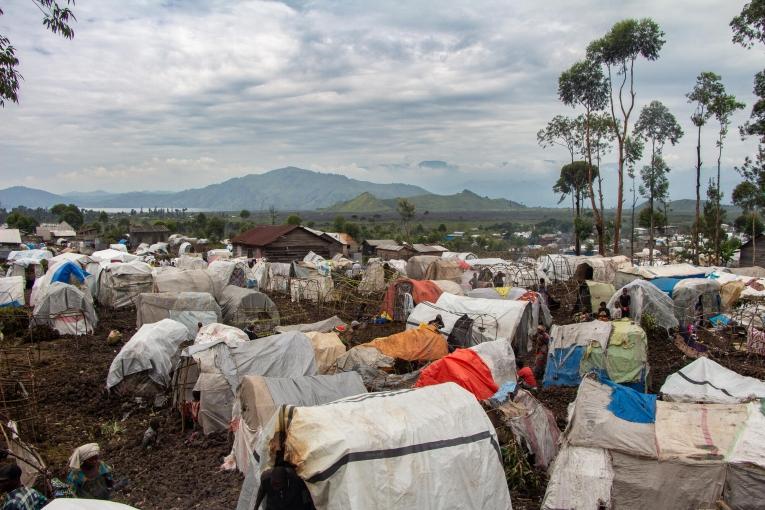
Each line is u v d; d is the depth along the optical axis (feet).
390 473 26.94
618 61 154.61
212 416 49.67
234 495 38.34
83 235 340.18
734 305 92.27
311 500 26.84
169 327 64.80
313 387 45.34
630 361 58.18
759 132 135.44
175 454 46.19
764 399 36.17
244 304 97.81
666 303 84.17
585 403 37.29
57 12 41.96
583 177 223.51
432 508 27.45
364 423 28.43
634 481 33.14
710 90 163.63
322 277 126.00
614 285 111.24
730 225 328.70
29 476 36.01
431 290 99.76
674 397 46.44
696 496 32.19
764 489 30.99
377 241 256.32
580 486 33.86
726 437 33.50
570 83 163.12
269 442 27.55
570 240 466.70
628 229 493.77
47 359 73.10
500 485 31.04
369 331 91.71
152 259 194.90
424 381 50.67
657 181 198.08
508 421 41.14
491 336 72.84
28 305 109.50
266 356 55.31
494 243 383.45
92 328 91.56
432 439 29.17
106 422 53.57
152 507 37.27
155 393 59.06
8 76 43.37
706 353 69.97
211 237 348.38
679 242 271.28
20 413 52.54
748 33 125.39
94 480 30.66
